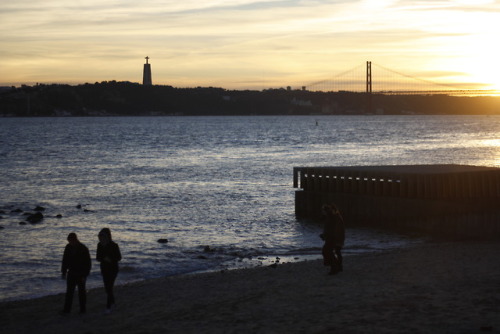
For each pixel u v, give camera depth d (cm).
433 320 1099
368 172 3156
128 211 3944
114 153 9656
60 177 6156
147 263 2391
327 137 15250
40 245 2841
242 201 4303
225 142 12938
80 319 1395
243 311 1309
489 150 9988
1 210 3984
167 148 10938
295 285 1591
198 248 2703
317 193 3412
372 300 1312
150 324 1270
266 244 2789
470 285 1412
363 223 3180
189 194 4738
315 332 1077
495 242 2552
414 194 2981
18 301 1712
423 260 1903
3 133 17250
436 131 19250
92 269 2230
